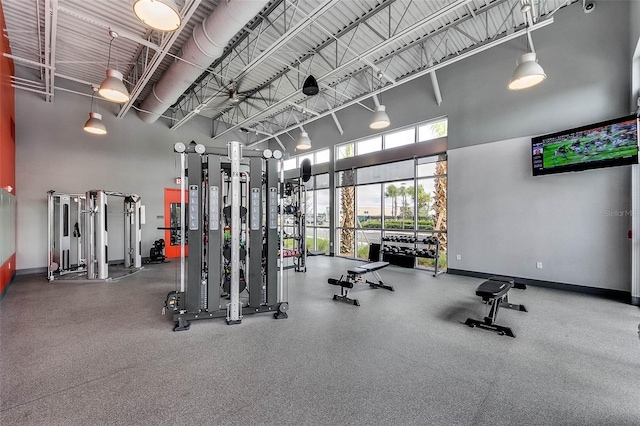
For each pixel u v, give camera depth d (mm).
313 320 3557
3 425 1744
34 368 2416
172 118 8250
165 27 2729
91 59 5676
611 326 3297
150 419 1802
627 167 4230
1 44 4367
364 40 5301
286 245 9289
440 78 6418
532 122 5113
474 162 5871
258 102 8117
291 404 1945
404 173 7285
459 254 6129
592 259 4527
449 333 3135
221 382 2209
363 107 8195
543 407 1919
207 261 3576
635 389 2115
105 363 2506
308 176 5875
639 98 3830
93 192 5906
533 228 5113
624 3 4223
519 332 3141
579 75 4621
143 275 6387
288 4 4293
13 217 5727
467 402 1970
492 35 5348
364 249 8461
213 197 3580
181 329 3240
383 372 2350
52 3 3545
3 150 4754
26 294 4793
